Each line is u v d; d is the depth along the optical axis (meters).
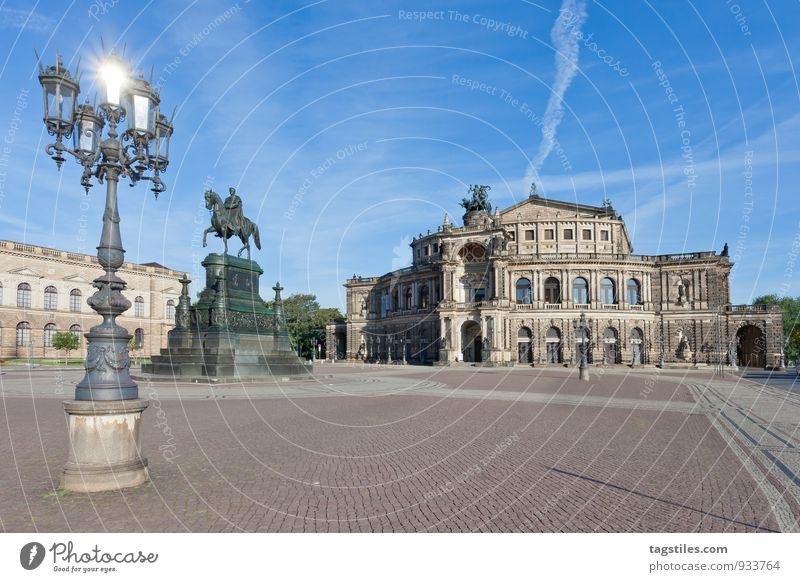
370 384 47.88
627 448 17.45
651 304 103.12
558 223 107.12
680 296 102.06
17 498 11.27
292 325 145.75
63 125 13.23
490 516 10.68
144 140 13.71
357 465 14.79
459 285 102.88
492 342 96.31
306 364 51.78
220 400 30.62
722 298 104.81
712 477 13.66
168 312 133.12
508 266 104.06
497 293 97.88
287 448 16.88
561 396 36.75
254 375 44.47
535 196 111.75
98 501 11.15
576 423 23.11
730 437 19.61
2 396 33.31
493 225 99.44
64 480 11.88
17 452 15.80
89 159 13.71
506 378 60.09
